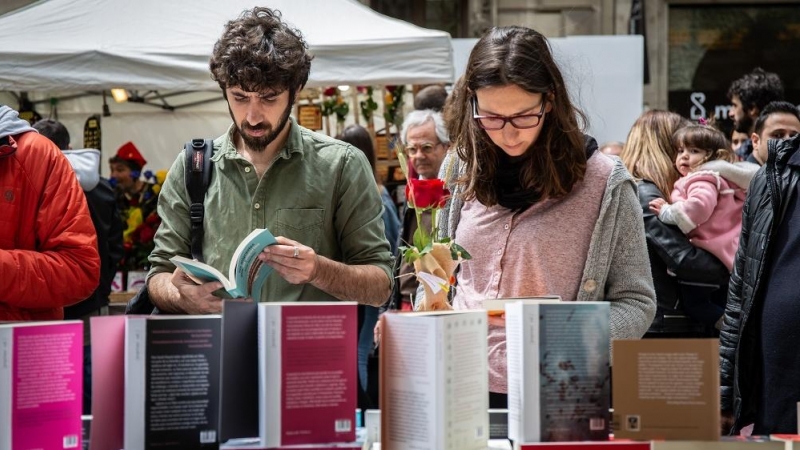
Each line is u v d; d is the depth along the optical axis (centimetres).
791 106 522
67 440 208
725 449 211
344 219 313
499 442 233
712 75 1070
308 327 211
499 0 1048
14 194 293
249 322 213
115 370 212
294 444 209
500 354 276
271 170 306
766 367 314
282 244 277
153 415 211
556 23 1048
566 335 214
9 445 200
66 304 302
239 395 211
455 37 1072
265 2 587
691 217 450
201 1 591
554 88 262
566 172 271
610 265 276
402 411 214
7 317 294
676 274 455
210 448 214
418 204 260
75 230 300
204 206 308
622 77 713
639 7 1004
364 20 586
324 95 708
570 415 214
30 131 302
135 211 686
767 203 320
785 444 211
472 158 278
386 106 707
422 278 256
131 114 763
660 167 485
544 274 273
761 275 317
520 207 278
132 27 573
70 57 552
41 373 204
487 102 259
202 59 559
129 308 328
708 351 212
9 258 284
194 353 213
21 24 575
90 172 525
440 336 208
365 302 306
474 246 284
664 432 212
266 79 280
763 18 1062
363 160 320
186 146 315
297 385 210
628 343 213
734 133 666
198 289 269
